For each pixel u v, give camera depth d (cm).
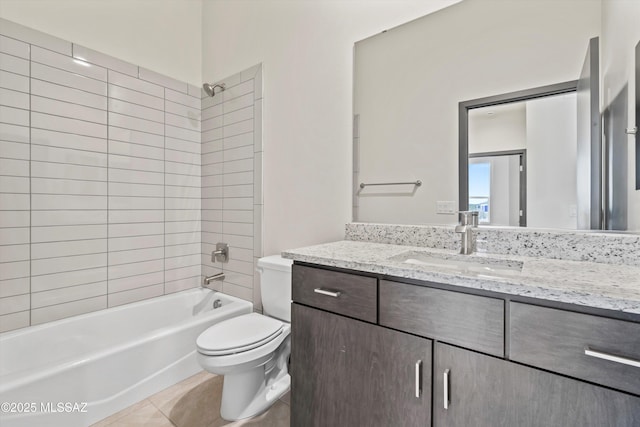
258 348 138
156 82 219
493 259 108
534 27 116
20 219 163
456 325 81
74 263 183
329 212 170
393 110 149
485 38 126
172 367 169
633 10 98
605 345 63
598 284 70
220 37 230
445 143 136
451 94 134
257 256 205
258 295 205
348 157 163
